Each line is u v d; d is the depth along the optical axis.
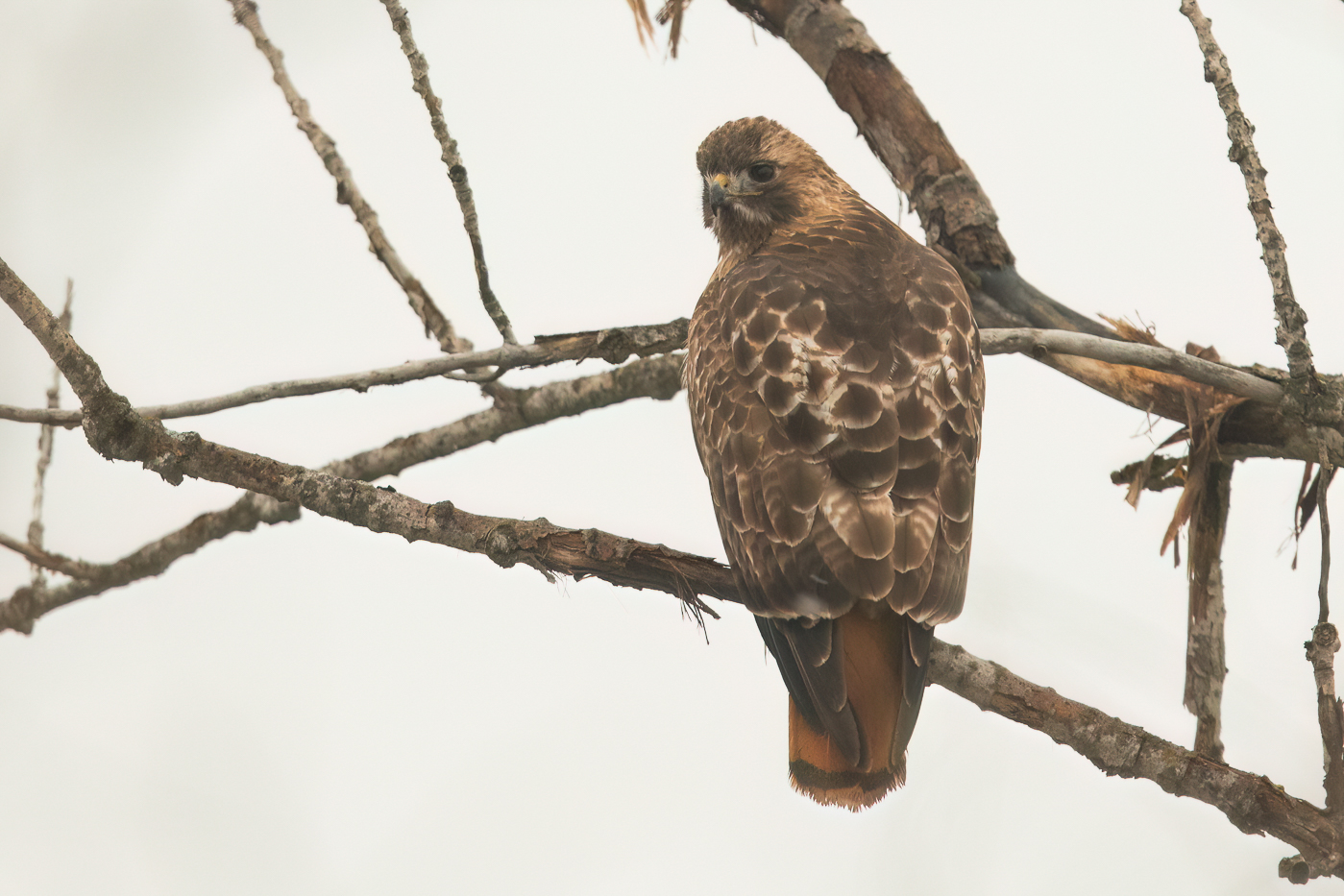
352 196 10.83
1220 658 10.15
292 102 10.80
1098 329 11.16
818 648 7.79
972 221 11.56
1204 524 10.30
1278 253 9.16
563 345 9.81
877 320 8.69
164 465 8.56
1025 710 8.12
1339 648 8.02
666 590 8.33
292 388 9.44
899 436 8.12
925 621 7.74
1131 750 8.02
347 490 8.52
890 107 11.88
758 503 8.18
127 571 11.40
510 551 8.35
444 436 11.77
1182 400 10.51
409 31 9.22
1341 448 9.28
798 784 7.71
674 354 11.62
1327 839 7.73
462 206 9.53
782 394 8.34
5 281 8.20
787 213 11.32
